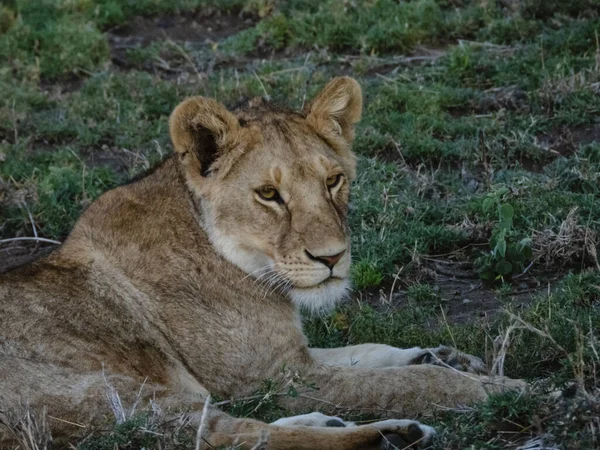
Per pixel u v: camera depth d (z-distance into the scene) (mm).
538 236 13219
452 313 12328
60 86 19391
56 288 10031
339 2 20406
